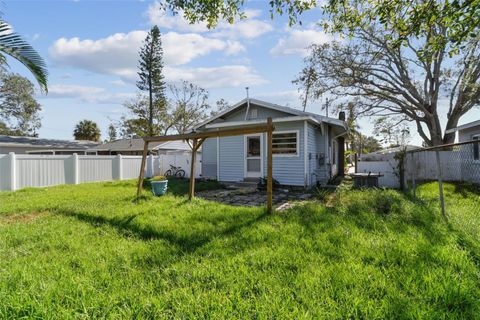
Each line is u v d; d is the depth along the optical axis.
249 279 2.40
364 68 17.11
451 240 3.18
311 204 5.53
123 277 2.51
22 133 26.00
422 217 4.25
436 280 2.24
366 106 18.92
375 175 9.18
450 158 10.58
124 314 1.93
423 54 4.47
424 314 1.82
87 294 2.20
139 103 26.83
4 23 4.29
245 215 4.76
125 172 12.60
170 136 6.62
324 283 2.27
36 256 3.07
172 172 14.78
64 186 9.58
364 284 2.25
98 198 6.89
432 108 17.00
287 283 2.30
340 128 12.98
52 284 2.34
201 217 4.68
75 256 3.03
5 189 8.64
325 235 3.53
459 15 3.34
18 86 20.44
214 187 9.91
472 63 13.12
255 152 10.38
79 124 41.44
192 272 2.55
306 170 9.23
